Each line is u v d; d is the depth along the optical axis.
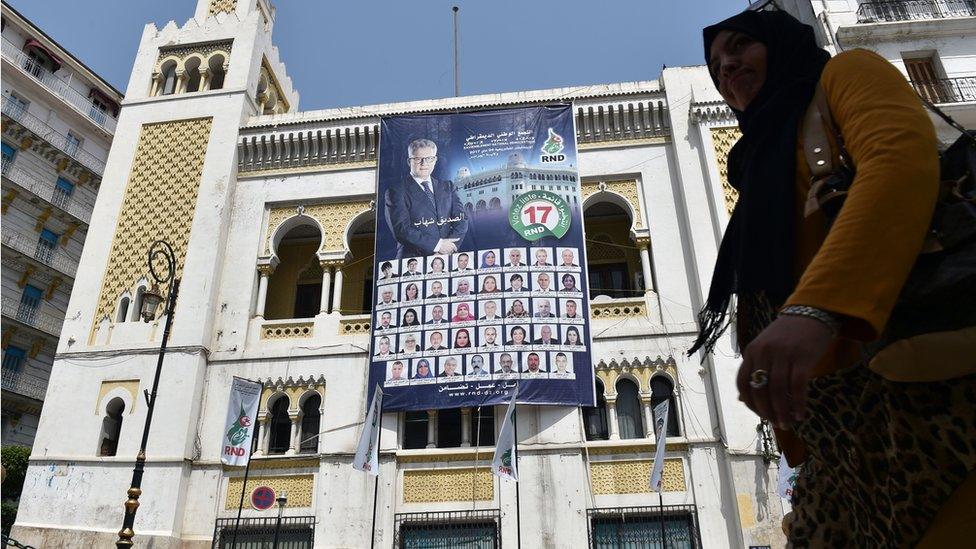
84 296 20.14
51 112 33.94
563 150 20.22
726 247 1.96
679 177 20.28
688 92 21.27
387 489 16.89
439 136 20.75
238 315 19.77
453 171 20.19
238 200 21.66
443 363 17.80
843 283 1.13
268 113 25.72
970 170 1.35
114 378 18.73
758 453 16.23
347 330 19.47
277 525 15.82
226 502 17.36
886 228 1.17
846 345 1.40
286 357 18.95
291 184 21.77
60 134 34.19
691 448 16.83
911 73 19.78
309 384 18.61
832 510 1.80
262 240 21.11
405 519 16.58
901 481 1.34
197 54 24.44
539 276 18.47
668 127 21.33
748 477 16.00
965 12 20.59
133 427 18.00
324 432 17.80
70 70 35.72
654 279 19.64
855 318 1.11
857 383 1.48
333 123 22.12
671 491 16.53
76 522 16.84
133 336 19.27
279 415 18.78
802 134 1.68
